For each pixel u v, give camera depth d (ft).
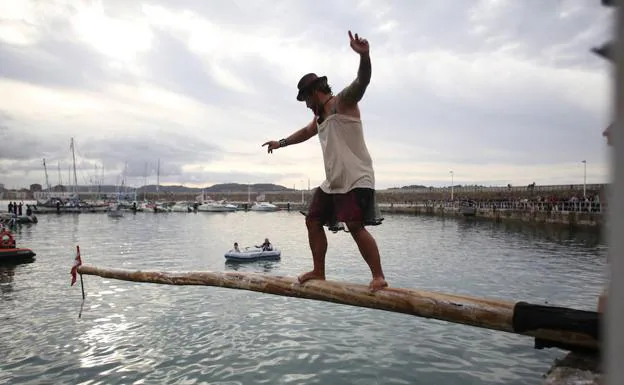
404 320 45.55
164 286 62.23
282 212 378.94
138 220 254.47
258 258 93.20
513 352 36.83
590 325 8.91
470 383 31.37
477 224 188.96
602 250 102.73
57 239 140.67
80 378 32.78
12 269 80.59
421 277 72.95
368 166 11.95
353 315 47.52
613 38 1.90
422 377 32.30
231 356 36.58
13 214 192.24
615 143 1.97
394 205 312.09
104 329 43.86
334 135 11.83
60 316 48.47
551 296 59.67
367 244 11.83
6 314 49.42
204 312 49.34
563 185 225.15
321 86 12.32
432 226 187.93
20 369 34.37
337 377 32.40
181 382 31.99
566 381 8.05
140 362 35.55
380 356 36.17
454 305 10.50
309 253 104.01
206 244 128.36
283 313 48.57
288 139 14.83
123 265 88.22
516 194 258.37
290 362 35.14
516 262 87.66
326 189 12.71
